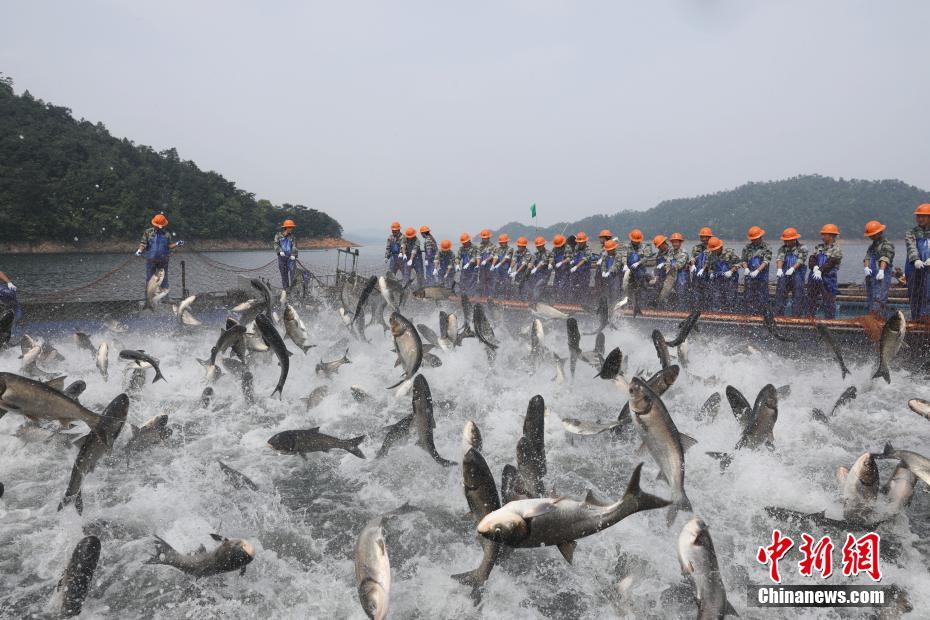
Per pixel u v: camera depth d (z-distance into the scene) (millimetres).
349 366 12016
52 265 73938
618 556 5656
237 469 7598
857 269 52250
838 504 6457
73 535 6004
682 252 17672
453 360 12641
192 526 6141
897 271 17875
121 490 6965
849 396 9672
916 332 12234
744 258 16141
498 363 12898
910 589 5129
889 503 5828
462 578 4891
